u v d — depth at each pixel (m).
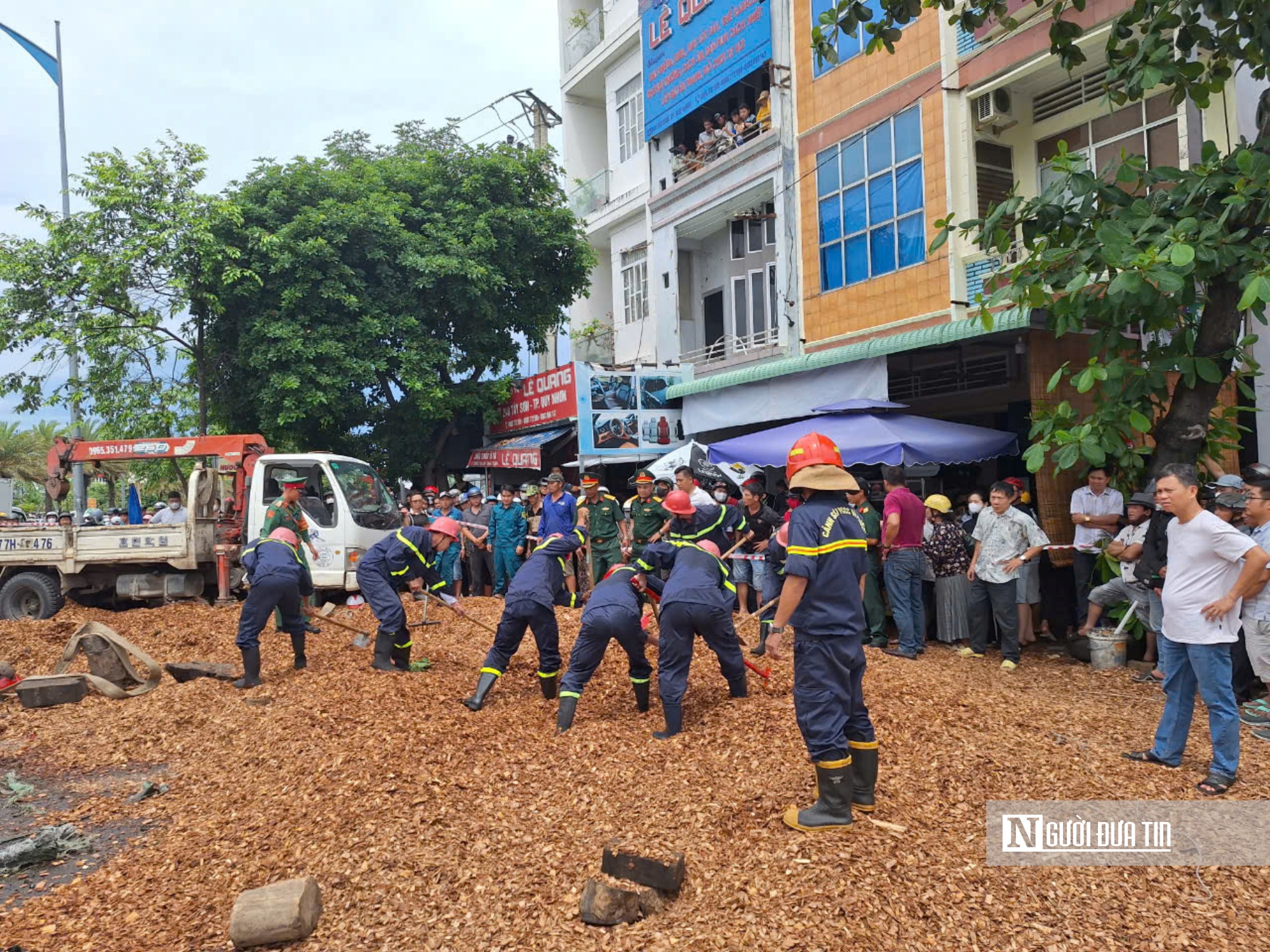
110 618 11.17
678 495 5.96
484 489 19.92
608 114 20.62
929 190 11.44
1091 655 7.71
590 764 5.20
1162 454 7.68
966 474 12.06
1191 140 9.26
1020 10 10.23
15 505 36.81
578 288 19.12
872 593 8.55
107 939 3.60
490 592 13.62
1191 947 3.09
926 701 5.85
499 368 18.44
